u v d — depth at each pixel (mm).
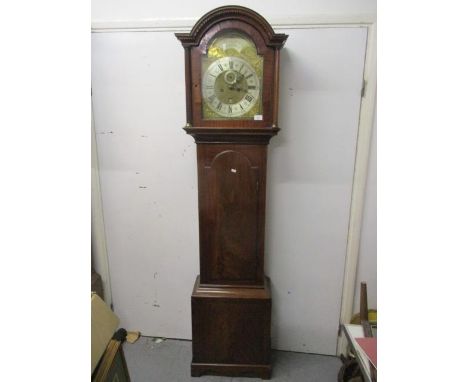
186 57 1266
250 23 1227
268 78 1279
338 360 1777
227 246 1492
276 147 1582
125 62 1573
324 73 1492
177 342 1892
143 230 1777
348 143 1557
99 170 1719
